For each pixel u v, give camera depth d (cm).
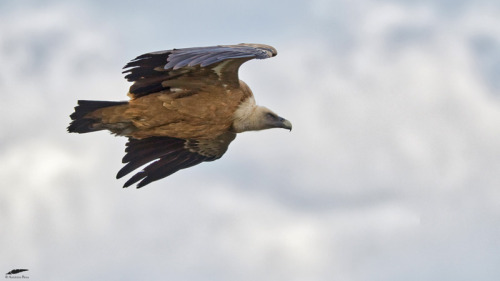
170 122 1967
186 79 1894
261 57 1731
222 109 1972
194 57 1680
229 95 1955
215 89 1927
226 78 1906
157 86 1906
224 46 1794
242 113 2011
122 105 1914
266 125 2055
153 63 1834
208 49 1741
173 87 1911
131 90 1902
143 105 1917
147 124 1970
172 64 1655
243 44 1873
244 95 2006
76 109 1914
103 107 1917
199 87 1914
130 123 1977
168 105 1920
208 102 1944
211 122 1994
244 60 1848
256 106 2047
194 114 1952
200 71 1870
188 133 2027
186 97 1922
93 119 1955
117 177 2173
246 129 2056
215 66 1856
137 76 1873
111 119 1955
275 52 1844
